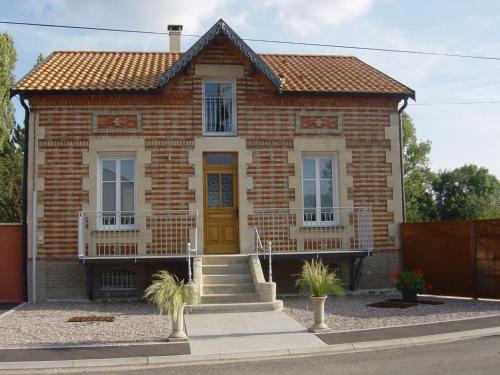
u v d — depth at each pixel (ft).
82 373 26.61
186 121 51.85
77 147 50.60
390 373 24.97
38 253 49.70
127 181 51.83
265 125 52.75
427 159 136.05
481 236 48.73
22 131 105.60
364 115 54.39
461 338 33.04
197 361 28.71
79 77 53.26
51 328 36.45
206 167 52.47
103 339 32.99
